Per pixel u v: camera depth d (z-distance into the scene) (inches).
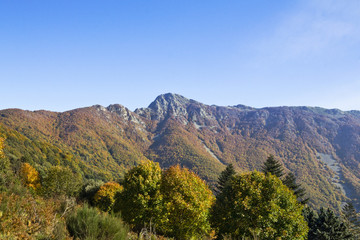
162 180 767.1
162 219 624.7
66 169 1569.9
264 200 740.7
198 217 618.5
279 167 1525.6
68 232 207.8
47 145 4928.6
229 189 904.3
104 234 209.0
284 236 663.1
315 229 1286.9
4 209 212.2
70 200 283.6
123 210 682.2
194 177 797.2
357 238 1571.1
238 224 701.3
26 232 191.2
